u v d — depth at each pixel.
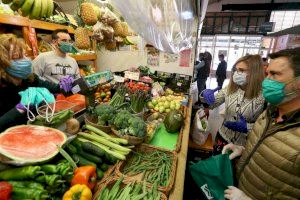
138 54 3.44
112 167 1.09
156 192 0.94
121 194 0.93
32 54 2.13
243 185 1.28
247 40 10.61
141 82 2.70
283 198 1.07
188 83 3.21
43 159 0.78
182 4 1.45
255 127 1.33
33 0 1.26
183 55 3.26
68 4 3.16
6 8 1.88
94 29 1.57
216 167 1.30
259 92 1.75
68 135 1.04
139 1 0.92
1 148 0.77
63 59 2.29
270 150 1.10
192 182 1.81
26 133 0.89
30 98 0.95
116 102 1.79
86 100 1.54
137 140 1.28
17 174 0.74
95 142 1.22
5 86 1.09
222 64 7.38
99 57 3.47
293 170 1.01
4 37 1.01
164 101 2.21
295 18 9.98
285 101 1.07
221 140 2.08
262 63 1.74
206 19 11.05
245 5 8.04
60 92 1.45
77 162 0.97
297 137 1.01
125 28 1.84
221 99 2.30
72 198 0.77
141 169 1.14
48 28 2.31
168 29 1.53
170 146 1.47
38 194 0.71
